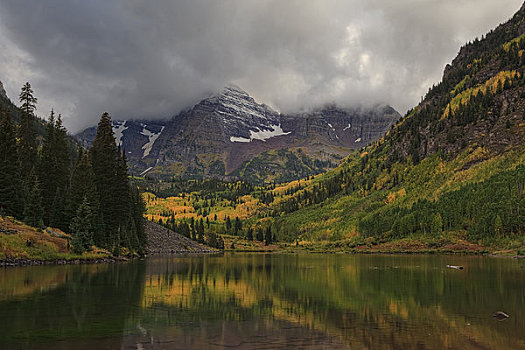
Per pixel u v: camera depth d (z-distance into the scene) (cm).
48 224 9875
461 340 2361
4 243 6669
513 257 12200
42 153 10644
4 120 9119
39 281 4694
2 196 8381
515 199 15238
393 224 19525
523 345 2266
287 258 13575
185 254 16588
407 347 2203
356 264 9556
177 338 2316
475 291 4522
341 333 2514
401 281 5603
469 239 15925
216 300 3797
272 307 3453
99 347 2084
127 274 6022
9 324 2569
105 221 10550
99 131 11606
